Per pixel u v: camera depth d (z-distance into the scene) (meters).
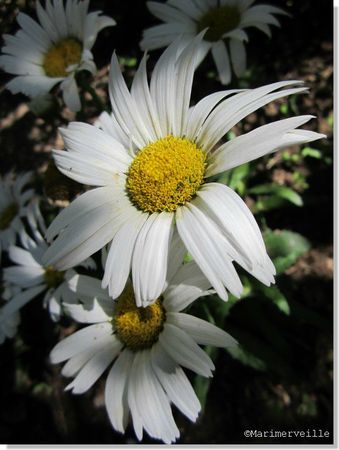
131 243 0.11
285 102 0.23
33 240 0.18
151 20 0.26
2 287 0.21
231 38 0.19
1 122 0.26
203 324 0.12
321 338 0.19
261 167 0.23
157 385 0.12
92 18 0.17
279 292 0.16
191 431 0.19
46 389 0.22
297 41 0.25
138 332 0.13
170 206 0.12
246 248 0.10
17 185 0.19
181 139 0.12
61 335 0.22
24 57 0.18
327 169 0.22
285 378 0.18
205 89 0.24
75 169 0.12
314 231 0.21
